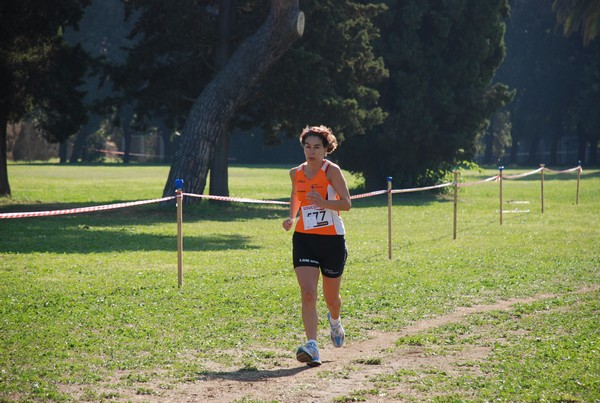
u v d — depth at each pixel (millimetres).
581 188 53594
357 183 60688
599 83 90750
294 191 9914
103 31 98062
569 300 13414
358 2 45125
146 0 36906
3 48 35281
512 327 11328
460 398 7793
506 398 7777
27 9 35625
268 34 33906
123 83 38812
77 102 38656
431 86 46750
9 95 36688
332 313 10016
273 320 11938
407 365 9281
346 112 37812
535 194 48031
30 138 118438
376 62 40750
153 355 9711
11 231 25531
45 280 15602
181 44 36531
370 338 10898
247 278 16078
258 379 8695
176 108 39500
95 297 13719
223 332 11055
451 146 46562
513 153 113938
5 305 12836
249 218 33312
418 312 12570
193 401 7844
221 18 37062
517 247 21781
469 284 15312
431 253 20484
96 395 7969
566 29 80000
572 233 25766
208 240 24172
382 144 46062
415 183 48125
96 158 121688
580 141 104812
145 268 17578
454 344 10359
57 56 37312
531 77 102625
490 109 47750
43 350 9875
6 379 8492
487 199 44562
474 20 46719
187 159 34344
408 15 45344
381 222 30578
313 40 37375
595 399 7723
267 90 37188
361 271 17141
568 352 9617
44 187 52031
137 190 50469
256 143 121750
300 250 9672
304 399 7883
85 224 28734
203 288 14758
